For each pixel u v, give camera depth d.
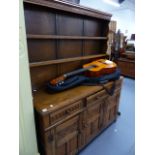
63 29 1.59
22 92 0.96
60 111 1.17
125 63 4.65
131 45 5.19
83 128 1.50
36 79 1.48
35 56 1.41
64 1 1.32
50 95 1.34
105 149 1.69
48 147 1.18
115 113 2.12
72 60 1.66
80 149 1.59
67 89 1.49
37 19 1.34
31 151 1.16
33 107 1.10
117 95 1.99
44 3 1.20
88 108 1.48
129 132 1.99
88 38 1.77
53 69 1.61
